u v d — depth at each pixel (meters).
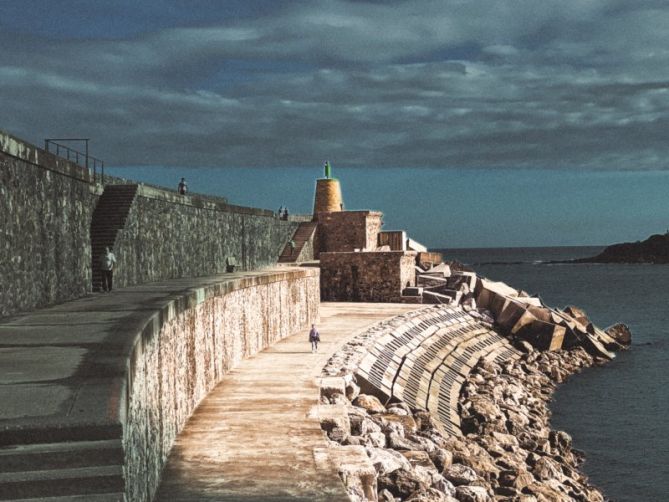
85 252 27.27
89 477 8.15
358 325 42.53
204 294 21.97
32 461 8.16
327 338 36.12
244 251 54.81
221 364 24.86
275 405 20.88
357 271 59.97
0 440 8.20
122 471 8.25
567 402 41.56
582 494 24.70
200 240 43.22
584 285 155.25
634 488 27.23
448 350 43.97
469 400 35.12
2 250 18.77
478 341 50.66
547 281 172.00
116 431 8.41
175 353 17.84
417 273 66.88
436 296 59.09
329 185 80.19
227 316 25.86
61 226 24.38
